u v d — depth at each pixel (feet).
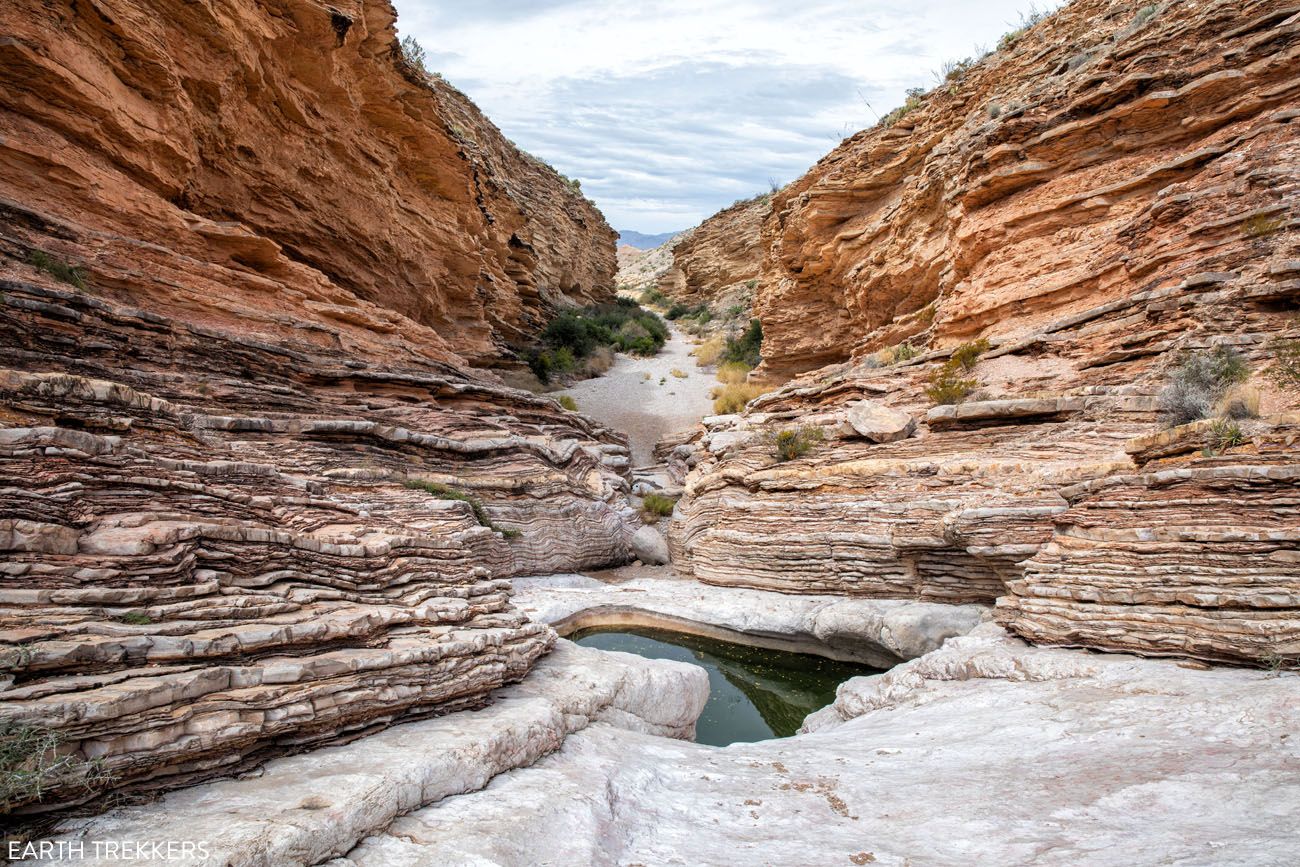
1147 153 50.42
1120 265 47.57
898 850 14.01
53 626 13.89
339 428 43.60
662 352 151.74
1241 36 46.85
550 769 18.60
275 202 58.49
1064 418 41.68
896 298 79.66
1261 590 21.63
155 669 14.23
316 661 16.67
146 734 13.10
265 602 18.06
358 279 69.77
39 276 34.37
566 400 101.96
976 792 16.33
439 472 48.73
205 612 16.42
